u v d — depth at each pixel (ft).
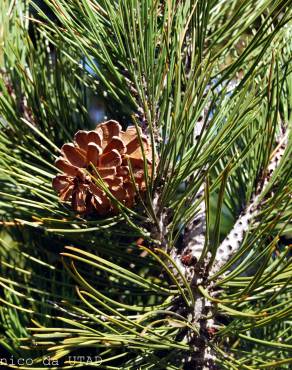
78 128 2.26
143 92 1.91
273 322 1.74
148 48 1.92
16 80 2.25
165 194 1.89
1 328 2.33
